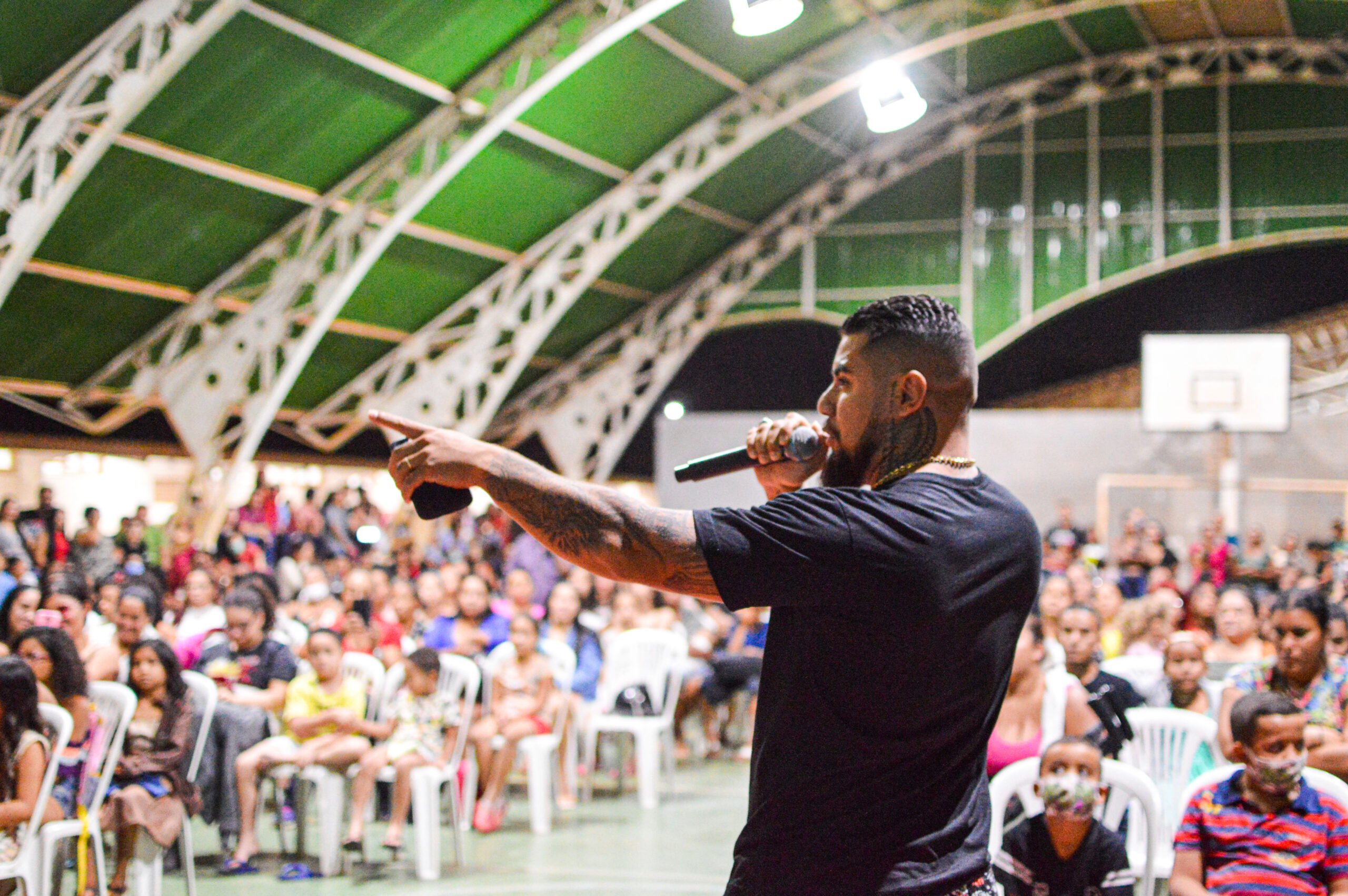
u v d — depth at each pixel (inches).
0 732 159.8
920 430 55.4
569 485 51.8
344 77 398.0
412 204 441.4
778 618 55.3
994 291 647.1
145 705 195.8
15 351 439.2
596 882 217.2
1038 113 636.7
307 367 540.7
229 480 457.4
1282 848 120.4
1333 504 537.6
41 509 397.7
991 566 52.7
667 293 650.2
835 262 666.8
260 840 255.6
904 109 205.6
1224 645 219.3
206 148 399.2
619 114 490.9
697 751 378.3
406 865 232.2
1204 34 581.9
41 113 340.5
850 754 52.1
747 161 573.3
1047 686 171.8
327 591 338.6
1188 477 553.9
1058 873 124.3
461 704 265.4
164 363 468.4
